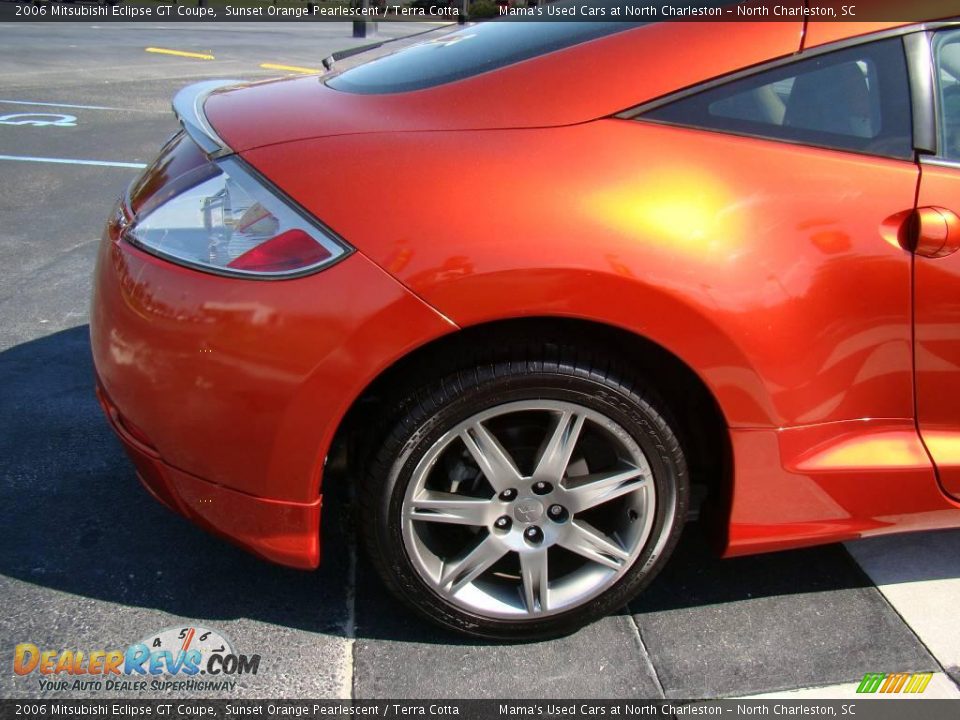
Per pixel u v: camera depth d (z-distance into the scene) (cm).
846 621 210
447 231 162
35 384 308
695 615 211
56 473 258
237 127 184
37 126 732
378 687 190
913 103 182
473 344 172
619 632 206
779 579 223
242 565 224
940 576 225
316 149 172
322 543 231
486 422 178
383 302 161
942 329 182
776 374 176
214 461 176
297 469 174
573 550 192
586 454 195
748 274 169
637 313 166
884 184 177
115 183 569
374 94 196
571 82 179
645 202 167
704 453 198
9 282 398
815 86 179
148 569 221
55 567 220
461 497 185
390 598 215
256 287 164
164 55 1367
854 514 199
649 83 177
